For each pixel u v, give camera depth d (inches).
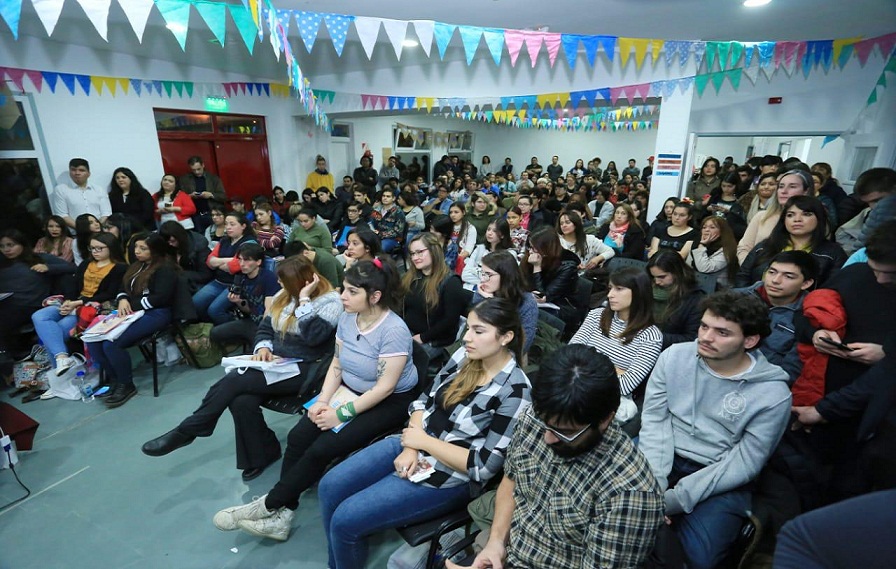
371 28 116.6
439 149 510.3
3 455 85.4
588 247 155.0
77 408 110.0
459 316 101.3
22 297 125.9
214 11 97.3
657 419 59.2
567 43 141.3
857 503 21.6
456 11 153.7
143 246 115.8
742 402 52.5
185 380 124.4
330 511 60.9
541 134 595.8
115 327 108.0
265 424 85.8
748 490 54.5
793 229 81.1
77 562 67.5
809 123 190.7
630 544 37.7
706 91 206.2
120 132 202.1
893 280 52.2
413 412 66.3
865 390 50.9
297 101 283.0
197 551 69.7
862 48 160.4
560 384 36.6
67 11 146.4
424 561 60.0
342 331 76.7
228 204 224.1
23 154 171.5
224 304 137.3
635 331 75.8
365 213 234.4
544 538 42.9
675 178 197.6
